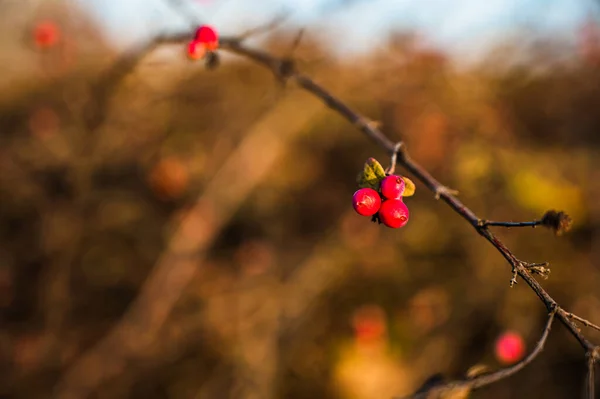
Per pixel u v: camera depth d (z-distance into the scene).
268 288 3.38
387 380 3.06
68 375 3.02
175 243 3.55
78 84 3.71
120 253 3.54
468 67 4.33
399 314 3.32
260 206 3.87
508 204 3.56
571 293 3.18
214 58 2.01
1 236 3.45
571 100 4.20
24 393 2.95
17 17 4.10
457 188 3.69
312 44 4.09
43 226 3.40
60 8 3.92
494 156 3.71
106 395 3.00
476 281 3.29
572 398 2.81
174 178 3.80
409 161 1.60
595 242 3.41
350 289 3.43
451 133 3.94
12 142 3.59
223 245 3.83
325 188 4.03
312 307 3.36
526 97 4.24
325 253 3.55
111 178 3.82
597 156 3.86
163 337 3.18
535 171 3.64
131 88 3.70
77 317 3.34
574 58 4.20
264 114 3.98
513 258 1.20
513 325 3.10
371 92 4.11
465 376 1.35
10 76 4.00
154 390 3.02
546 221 1.15
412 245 3.56
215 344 3.12
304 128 4.13
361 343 3.20
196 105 4.09
